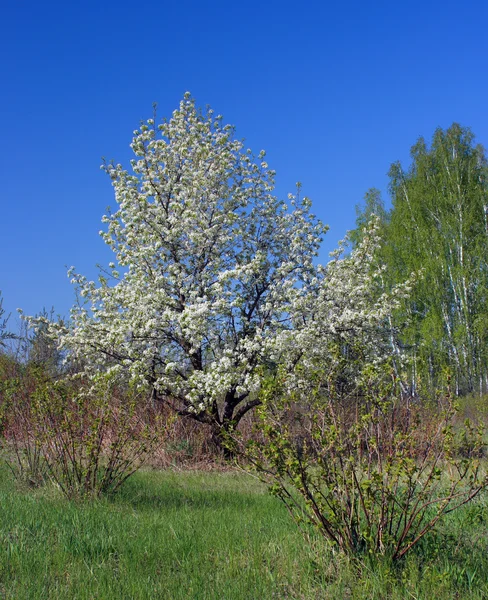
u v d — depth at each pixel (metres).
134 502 7.80
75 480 7.77
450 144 32.16
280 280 13.76
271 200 14.77
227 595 4.43
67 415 8.02
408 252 30.42
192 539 5.85
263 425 5.43
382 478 5.02
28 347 17.75
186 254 13.72
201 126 14.23
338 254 14.32
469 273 29.22
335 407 5.63
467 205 30.25
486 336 28.53
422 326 27.72
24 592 4.33
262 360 13.02
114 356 13.27
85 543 5.49
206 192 13.86
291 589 4.68
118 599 4.30
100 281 13.88
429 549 5.30
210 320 12.75
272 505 7.79
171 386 12.70
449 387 5.34
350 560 5.00
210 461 12.48
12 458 9.91
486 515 5.99
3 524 6.12
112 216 13.93
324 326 12.83
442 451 5.20
